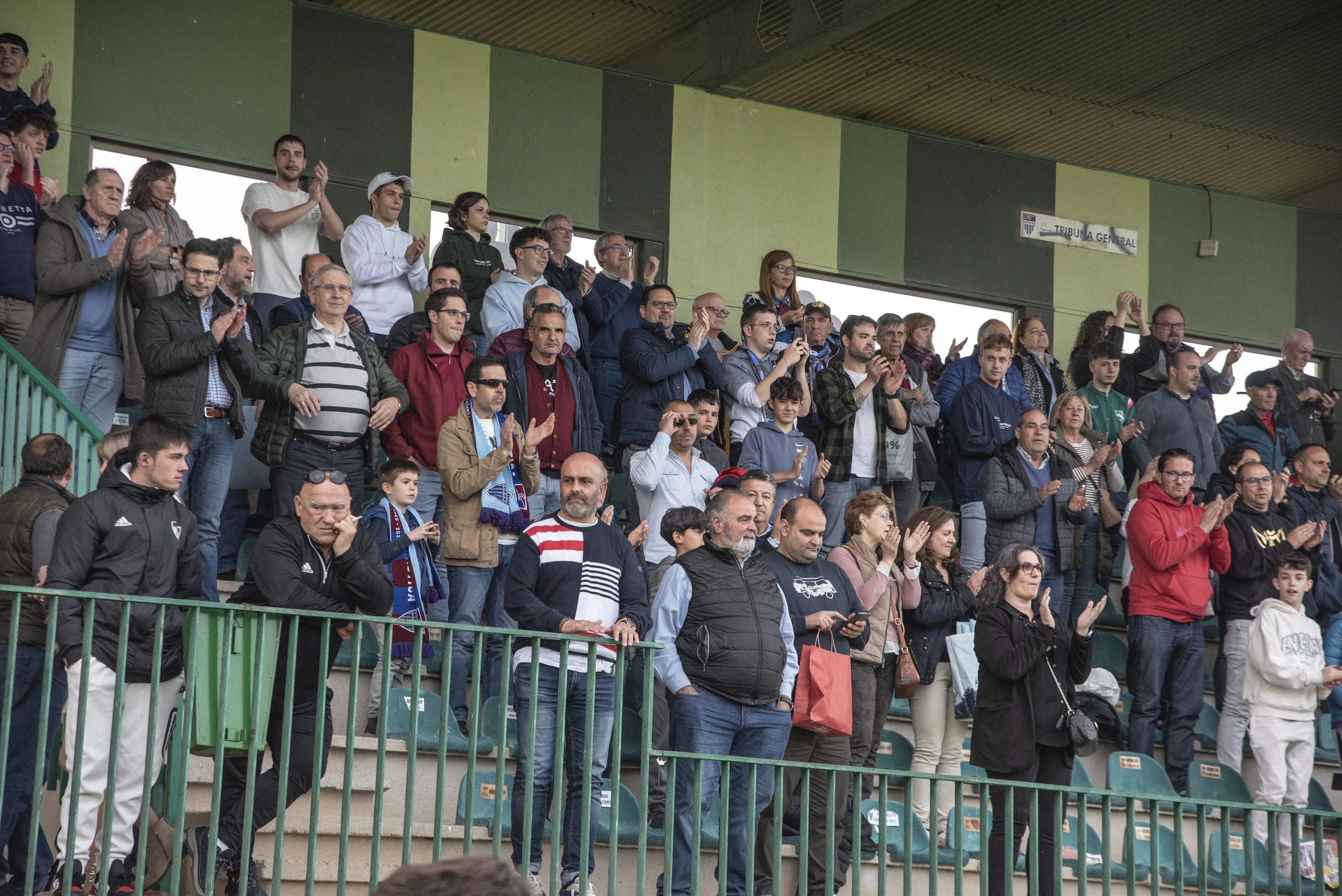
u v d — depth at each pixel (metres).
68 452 14.82
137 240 19.92
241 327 18.38
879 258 30.11
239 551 20.77
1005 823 15.08
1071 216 32.06
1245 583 22.00
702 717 14.90
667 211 28.36
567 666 13.34
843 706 15.45
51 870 13.00
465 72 26.95
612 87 28.11
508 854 15.78
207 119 24.92
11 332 19.56
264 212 23.34
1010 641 15.82
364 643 18.28
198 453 18.31
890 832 18.34
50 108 23.20
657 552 19.25
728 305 28.66
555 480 20.61
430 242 26.41
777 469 21.77
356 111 25.97
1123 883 19.25
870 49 28.23
